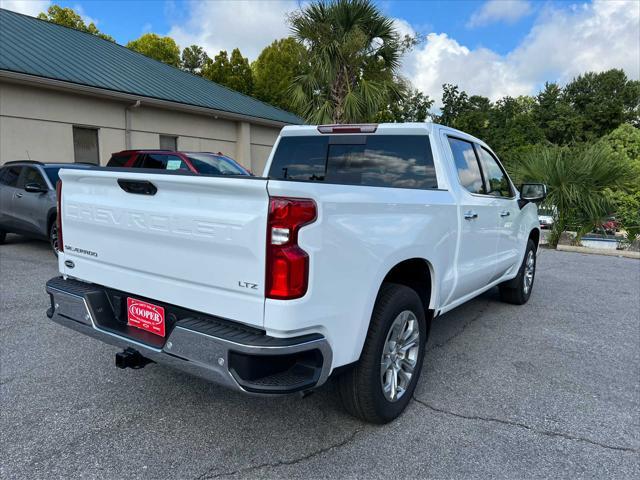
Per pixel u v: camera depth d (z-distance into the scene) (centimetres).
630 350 435
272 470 248
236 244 220
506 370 384
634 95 5400
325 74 1346
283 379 222
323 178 421
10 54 1211
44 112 1192
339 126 407
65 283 306
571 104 5462
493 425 297
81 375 354
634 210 1120
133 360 265
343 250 235
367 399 275
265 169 451
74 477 238
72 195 302
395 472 248
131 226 264
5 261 767
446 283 354
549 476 247
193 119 1586
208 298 235
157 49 4169
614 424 301
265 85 3647
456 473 248
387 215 271
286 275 211
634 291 677
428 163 372
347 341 247
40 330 446
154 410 306
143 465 250
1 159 1120
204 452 262
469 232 387
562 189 1102
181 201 240
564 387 354
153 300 265
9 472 241
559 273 814
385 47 1389
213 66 3588
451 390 346
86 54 1502
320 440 276
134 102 1352
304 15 1343
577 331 488
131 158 928
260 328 220
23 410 303
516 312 557
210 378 224
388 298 280
